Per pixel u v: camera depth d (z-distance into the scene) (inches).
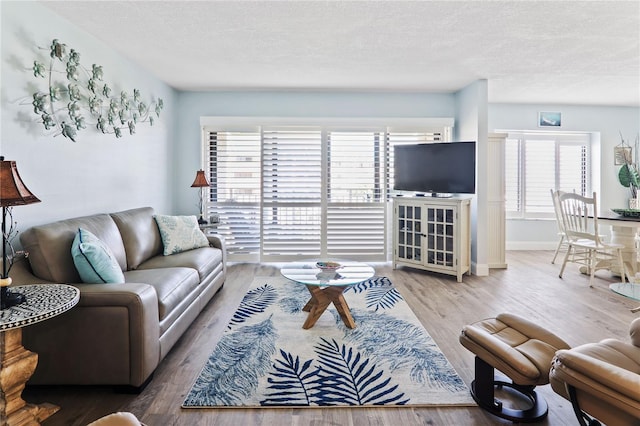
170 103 195.5
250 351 99.8
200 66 160.6
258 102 206.2
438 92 207.5
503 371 67.7
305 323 114.8
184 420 72.1
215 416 73.5
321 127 206.4
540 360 67.9
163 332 91.9
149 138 171.2
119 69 143.9
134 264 121.6
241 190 208.2
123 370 79.4
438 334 112.0
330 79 180.9
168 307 94.5
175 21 115.3
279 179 206.7
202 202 207.0
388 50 140.1
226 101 205.9
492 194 195.5
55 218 108.6
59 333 78.8
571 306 136.9
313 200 207.5
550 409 76.5
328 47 137.5
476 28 120.0
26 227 97.5
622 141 245.0
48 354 79.0
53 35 107.7
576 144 249.0
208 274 134.3
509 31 122.2
